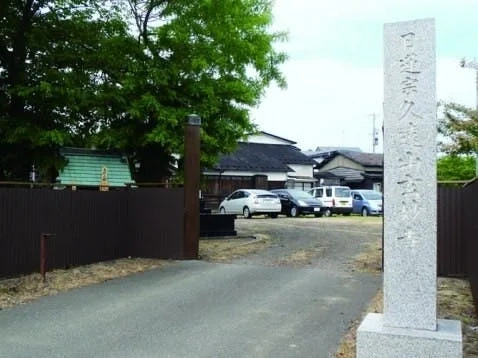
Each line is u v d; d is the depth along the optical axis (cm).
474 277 713
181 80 1459
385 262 482
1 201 922
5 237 926
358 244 1431
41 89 1201
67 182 1380
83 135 1477
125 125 1473
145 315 703
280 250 1319
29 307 745
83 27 1388
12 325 655
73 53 1365
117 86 1430
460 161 1933
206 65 1397
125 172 1493
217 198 3234
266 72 1731
